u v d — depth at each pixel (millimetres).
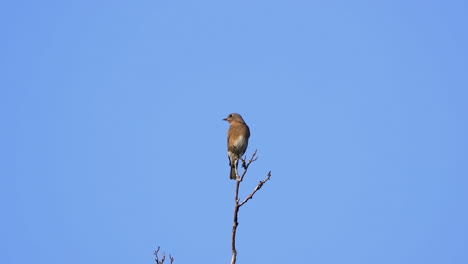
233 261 9422
